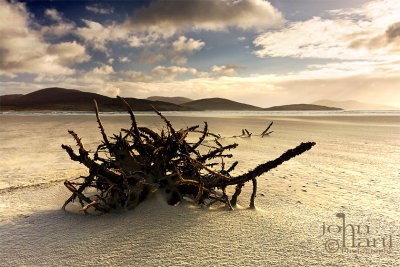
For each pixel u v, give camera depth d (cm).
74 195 300
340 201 343
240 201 340
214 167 569
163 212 276
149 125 1800
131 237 231
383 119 2997
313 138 1127
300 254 207
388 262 198
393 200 349
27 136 1162
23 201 340
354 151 790
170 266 189
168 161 294
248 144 920
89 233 240
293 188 407
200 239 228
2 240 229
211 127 1706
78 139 288
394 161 637
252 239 229
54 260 199
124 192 284
